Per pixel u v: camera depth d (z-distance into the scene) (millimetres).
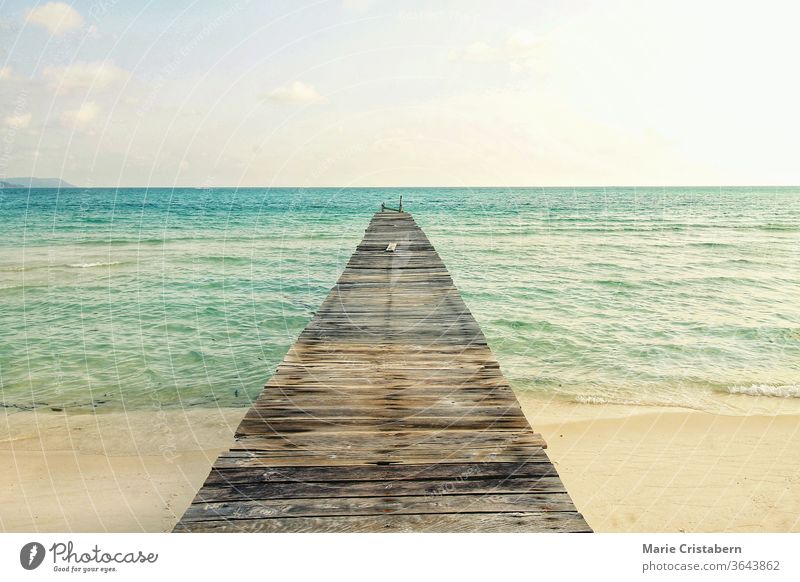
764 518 4750
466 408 3404
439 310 5957
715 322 11695
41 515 4805
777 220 36094
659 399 7332
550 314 12281
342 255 23141
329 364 4258
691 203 53281
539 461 2725
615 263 19844
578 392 7641
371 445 2887
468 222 35250
